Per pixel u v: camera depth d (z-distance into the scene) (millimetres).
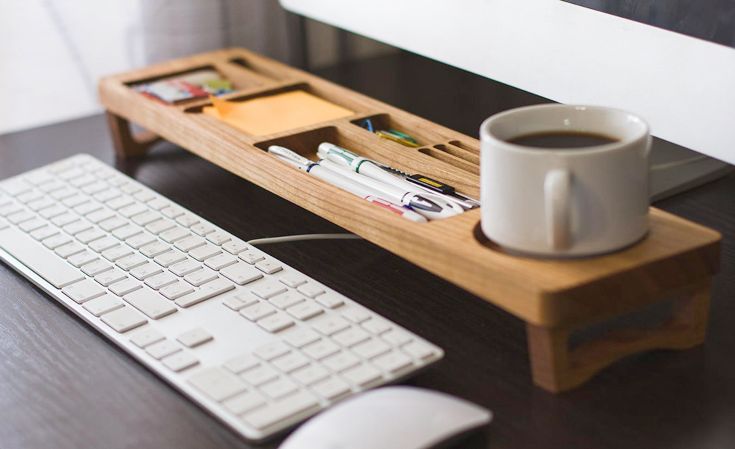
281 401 601
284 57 1400
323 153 849
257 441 589
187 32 1294
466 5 873
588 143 641
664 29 716
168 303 725
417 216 707
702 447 582
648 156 620
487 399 635
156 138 1099
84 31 1359
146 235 836
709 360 668
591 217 604
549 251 616
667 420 608
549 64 810
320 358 640
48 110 1384
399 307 755
